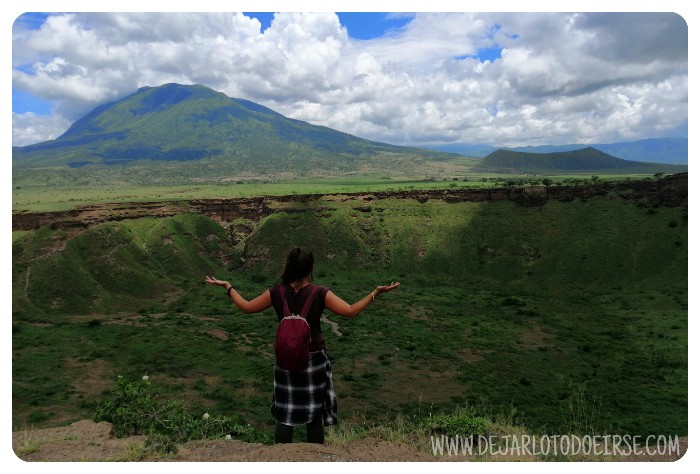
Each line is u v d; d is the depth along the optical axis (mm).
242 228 128125
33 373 44406
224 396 38375
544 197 121875
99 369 46312
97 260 94562
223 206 132500
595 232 107062
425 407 35656
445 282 103625
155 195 193500
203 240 119562
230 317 73688
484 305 79062
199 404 36281
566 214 116125
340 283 99688
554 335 60969
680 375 44875
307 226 124188
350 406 35875
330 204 131625
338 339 57969
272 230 122125
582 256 101812
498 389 41000
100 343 56375
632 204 110812
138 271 96062
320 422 5848
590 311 74375
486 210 124750
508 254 110188
